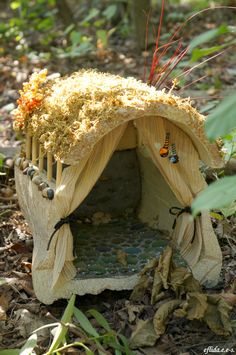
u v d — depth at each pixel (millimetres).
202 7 8531
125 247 3273
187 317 2797
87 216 3572
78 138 2691
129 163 3510
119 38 7918
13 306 3129
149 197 3521
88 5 9547
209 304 2834
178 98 2861
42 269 2951
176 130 2949
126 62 6867
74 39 6922
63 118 2918
